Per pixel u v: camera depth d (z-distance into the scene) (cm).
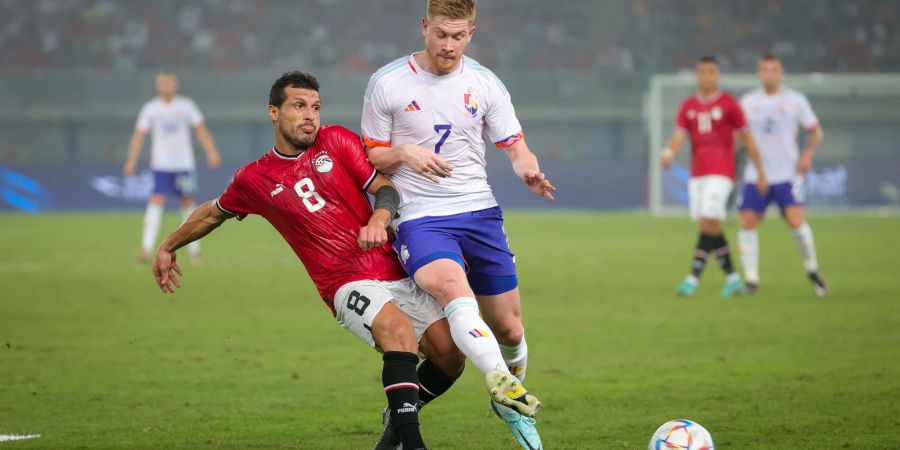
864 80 11444
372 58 14888
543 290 4825
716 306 4256
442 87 1973
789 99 4675
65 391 2622
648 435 2120
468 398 2570
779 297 4538
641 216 10669
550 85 13238
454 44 1906
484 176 2064
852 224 9225
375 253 1941
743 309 4153
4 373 2862
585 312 4094
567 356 3123
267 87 13188
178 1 15100
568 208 11744
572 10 15188
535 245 7262
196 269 5856
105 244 7350
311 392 2619
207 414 2364
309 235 1917
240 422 2281
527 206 11788
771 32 14988
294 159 1923
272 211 1938
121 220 9906
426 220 1972
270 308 4244
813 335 3478
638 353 3164
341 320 1920
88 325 3766
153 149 6234
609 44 14975
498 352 1781
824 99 11512
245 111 13075
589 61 14788
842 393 2534
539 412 2367
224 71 13162
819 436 2088
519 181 11831
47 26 14762
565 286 4981
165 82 6203
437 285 1861
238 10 15125
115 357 3117
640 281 5200
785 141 4675
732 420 2255
